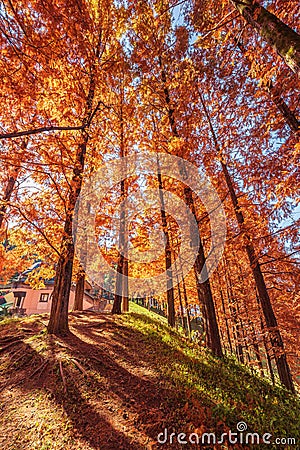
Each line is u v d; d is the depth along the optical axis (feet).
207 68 17.79
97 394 13.71
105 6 17.67
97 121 22.39
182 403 13.30
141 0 14.69
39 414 11.92
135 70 21.22
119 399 13.50
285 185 12.21
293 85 12.63
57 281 21.85
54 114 15.46
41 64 12.02
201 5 12.55
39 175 20.74
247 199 22.40
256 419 12.51
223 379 16.94
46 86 13.09
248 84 17.66
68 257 21.62
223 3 10.67
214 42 13.25
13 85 11.84
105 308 87.10
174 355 19.60
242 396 15.17
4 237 25.49
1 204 19.16
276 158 17.48
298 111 15.42
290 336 30.17
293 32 6.35
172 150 22.09
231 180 26.66
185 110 22.57
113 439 10.81
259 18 7.23
